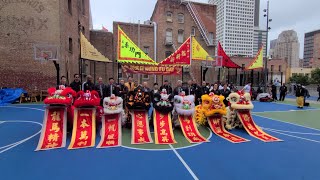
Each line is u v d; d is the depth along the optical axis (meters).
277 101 24.27
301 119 13.52
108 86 10.53
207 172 5.85
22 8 19.73
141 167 6.09
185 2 34.56
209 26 36.94
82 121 8.52
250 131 9.79
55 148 7.48
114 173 5.71
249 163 6.48
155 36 33.06
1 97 17.81
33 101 19.12
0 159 6.55
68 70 22.20
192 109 9.71
